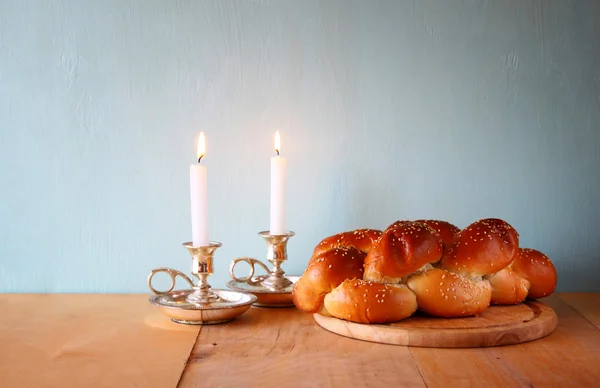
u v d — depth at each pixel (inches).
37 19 47.6
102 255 48.6
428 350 35.1
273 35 47.8
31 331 38.4
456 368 32.8
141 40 47.8
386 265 36.6
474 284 37.5
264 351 35.0
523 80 48.0
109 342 36.4
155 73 47.9
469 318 37.6
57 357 34.2
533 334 36.5
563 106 48.1
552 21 47.8
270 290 43.7
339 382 31.3
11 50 47.7
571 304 44.7
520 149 48.2
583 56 47.9
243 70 47.9
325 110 48.1
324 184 48.3
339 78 47.9
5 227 48.4
